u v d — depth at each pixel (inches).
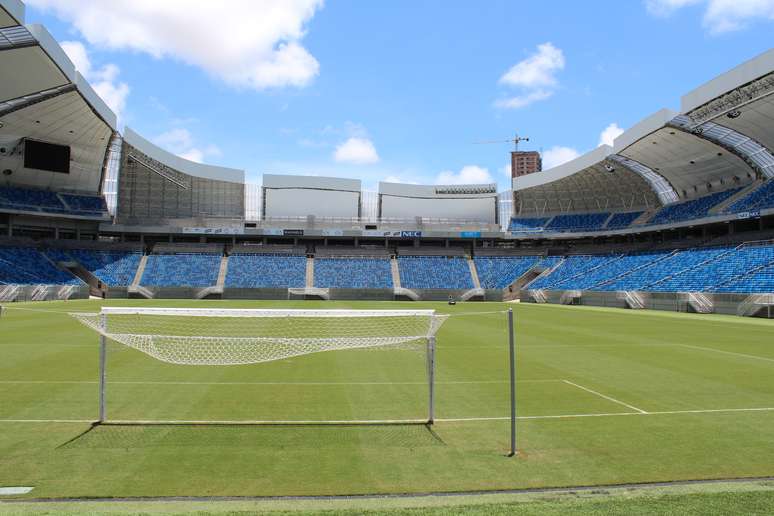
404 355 749.9
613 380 585.0
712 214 2198.6
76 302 1978.3
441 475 305.7
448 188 3366.1
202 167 2901.1
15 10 1255.5
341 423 409.4
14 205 2321.6
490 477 303.0
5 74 1519.4
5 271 2098.9
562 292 2353.6
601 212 3021.7
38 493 276.7
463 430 393.4
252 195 3144.7
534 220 3196.4
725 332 1097.4
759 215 1931.6
